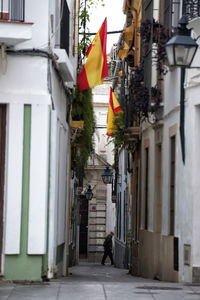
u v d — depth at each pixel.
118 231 42.12
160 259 20.52
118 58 39.72
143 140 24.72
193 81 16.72
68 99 21.38
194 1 16.44
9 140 14.71
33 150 14.76
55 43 17.30
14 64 14.87
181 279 17.25
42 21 15.17
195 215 16.48
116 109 30.77
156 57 19.42
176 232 18.06
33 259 14.70
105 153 52.78
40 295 12.41
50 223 15.84
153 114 22.08
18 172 14.69
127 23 30.27
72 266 33.34
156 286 14.46
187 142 17.03
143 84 22.41
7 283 14.32
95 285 14.09
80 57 25.34
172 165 19.33
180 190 17.75
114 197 43.94
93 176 49.66
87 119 24.41
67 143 21.52
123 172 37.94
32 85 14.89
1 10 14.54
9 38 14.05
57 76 17.14
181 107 17.45
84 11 24.47
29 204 14.68
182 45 13.48
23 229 14.68
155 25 20.89
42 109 14.84
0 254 14.65
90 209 49.66
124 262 34.94
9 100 14.78
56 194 17.20
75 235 36.66
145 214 24.02
